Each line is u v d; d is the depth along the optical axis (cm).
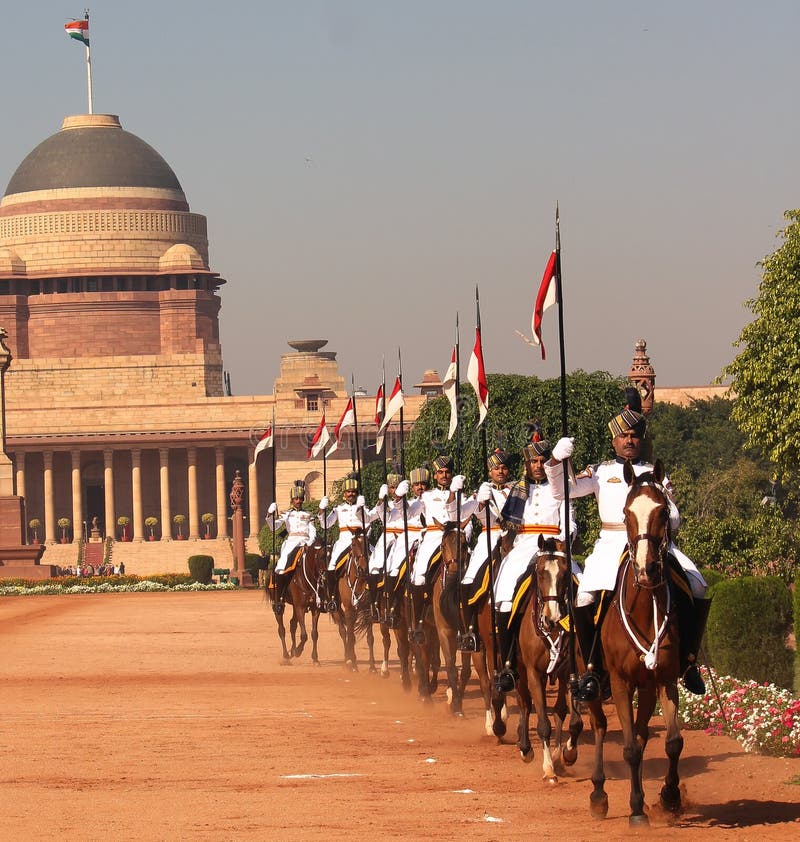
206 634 7056
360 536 4784
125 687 4447
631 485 2312
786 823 2123
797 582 3459
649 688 2262
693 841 2020
